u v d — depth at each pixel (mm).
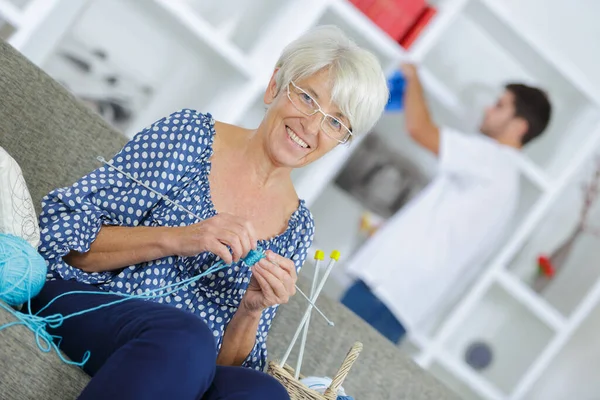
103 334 1498
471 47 4254
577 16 4371
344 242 4176
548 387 4551
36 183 2004
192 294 1760
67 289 1625
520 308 4516
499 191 3711
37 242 1643
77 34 3521
